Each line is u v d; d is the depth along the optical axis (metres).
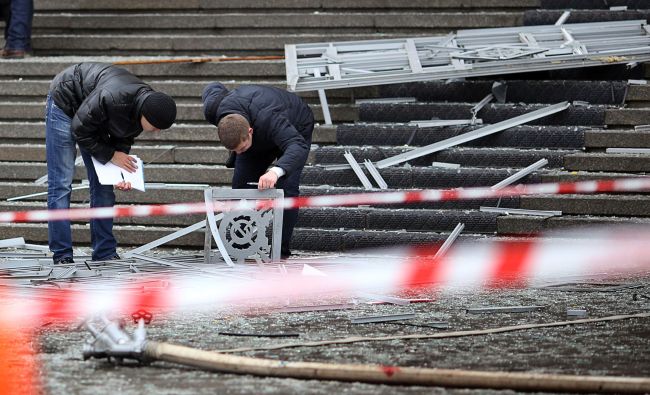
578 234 23.39
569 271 20.86
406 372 11.90
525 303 17.38
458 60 26.95
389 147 25.98
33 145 27.52
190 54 31.34
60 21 32.72
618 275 20.28
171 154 26.66
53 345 14.25
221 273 19.56
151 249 24.14
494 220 23.59
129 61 29.30
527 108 26.50
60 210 21.22
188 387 11.82
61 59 30.25
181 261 21.23
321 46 28.00
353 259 21.84
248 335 14.79
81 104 20.42
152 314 16.20
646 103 26.73
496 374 11.73
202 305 17.12
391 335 14.79
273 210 20.72
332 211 24.06
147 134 27.23
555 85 26.95
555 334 14.86
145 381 12.10
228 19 31.75
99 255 21.53
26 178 26.75
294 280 19.25
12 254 22.91
